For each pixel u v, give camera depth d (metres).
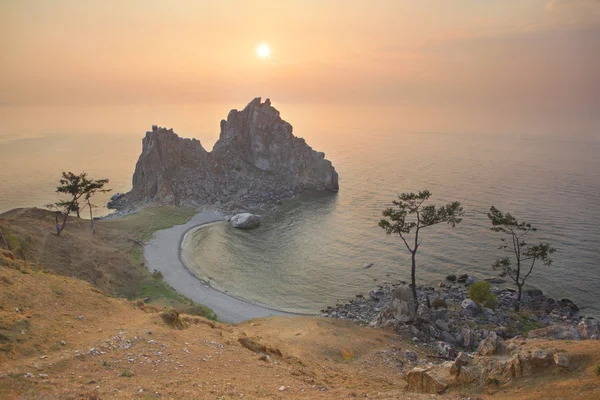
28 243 66.00
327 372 33.41
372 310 69.75
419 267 92.31
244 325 52.75
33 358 21.17
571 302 72.88
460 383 25.36
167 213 128.25
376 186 178.88
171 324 32.34
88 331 26.19
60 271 64.06
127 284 73.94
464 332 52.44
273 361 30.73
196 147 156.12
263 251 103.38
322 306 75.12
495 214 75.81
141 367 22.77
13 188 180.88
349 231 118.06
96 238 94.38
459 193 163.12
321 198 157.50
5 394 17.38
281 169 173.62
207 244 106.94
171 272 86.50
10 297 27.16
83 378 20.08
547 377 22.75
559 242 104.62
